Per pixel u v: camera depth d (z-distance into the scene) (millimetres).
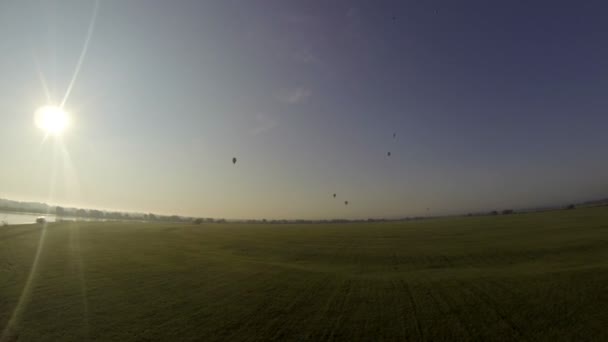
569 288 17266
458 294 17562
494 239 45344
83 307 15688
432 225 91938
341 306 16016
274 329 13031
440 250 37781
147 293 18297
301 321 13906
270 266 27875
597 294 16047
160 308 15617
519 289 17750
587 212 97312
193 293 18406
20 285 19781
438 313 14711
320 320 14016
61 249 36219
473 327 13000
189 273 24203
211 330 12914
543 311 14352
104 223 97562
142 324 13516
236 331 12828
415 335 12406
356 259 33688
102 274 23281
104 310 15266
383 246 44344
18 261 28000
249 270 25750
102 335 12352
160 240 51188
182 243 48281
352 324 13539
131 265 27219
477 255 32719
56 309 15328
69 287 19422
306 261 32688
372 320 13984
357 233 70312
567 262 25688
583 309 14305
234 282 21266
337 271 26438
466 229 67000
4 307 15602
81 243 42719
